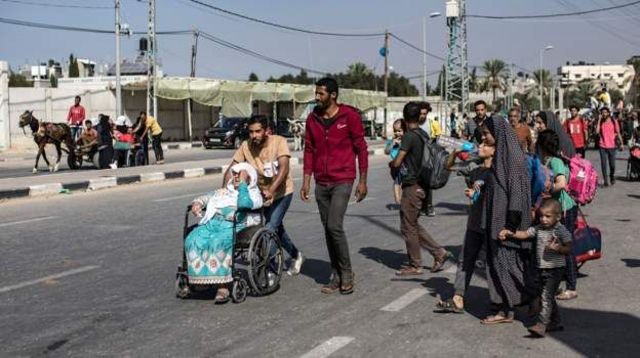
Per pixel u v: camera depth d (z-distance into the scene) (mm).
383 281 7859
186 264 7082
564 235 5625
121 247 9930
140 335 5945
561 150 7691
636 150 19281
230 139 38531
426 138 8086
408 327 6043
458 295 6395
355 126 7223
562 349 5430
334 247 7242
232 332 5980
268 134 7695
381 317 6371
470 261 6352
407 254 8812
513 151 5746
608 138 17859
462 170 6559
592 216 12641
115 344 5723
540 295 5805
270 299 7098
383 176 21344
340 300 7023
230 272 6832
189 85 42688
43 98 40906
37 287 7664
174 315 6539
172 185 18875
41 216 13039
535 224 5977
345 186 7188
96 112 42125
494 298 6027
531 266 5832
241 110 46031
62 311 6715
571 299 6918
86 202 15141
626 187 17734
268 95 47875
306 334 5875
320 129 7250
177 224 11984
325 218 7316
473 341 5637
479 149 6098
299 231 11297
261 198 7137
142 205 14586
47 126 22688
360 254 9469
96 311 6703
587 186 6910
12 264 8844
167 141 45531
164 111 45438
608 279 7754
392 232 11234
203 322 6293
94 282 7879
